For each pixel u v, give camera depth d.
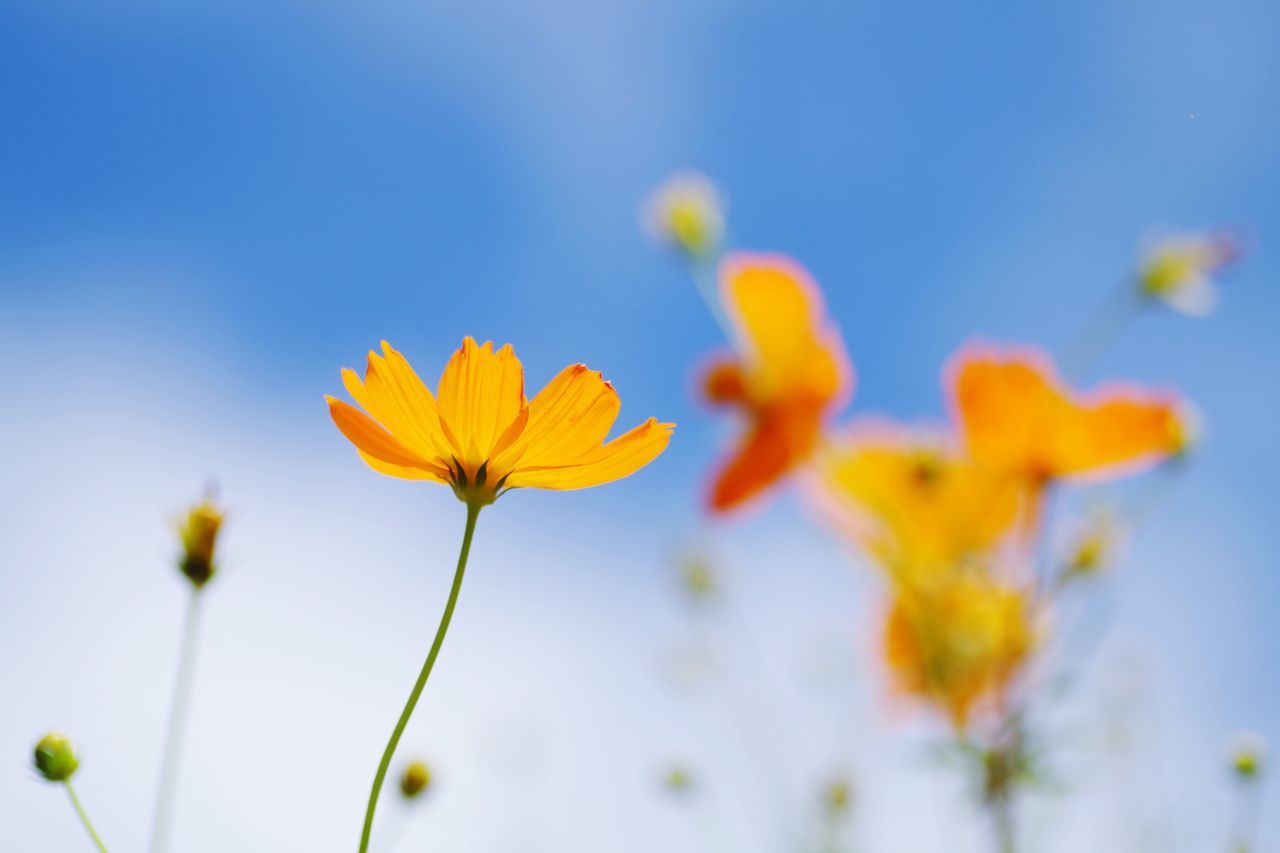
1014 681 0.57
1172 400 0.59
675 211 0.62
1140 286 0.59
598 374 0.57
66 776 0.57
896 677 0.60
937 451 0.59
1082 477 0.59
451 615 0.54
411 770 0.64
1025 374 0.59
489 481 0.56
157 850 0.57
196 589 0.59
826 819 0.74
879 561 0.59
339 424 0.56
